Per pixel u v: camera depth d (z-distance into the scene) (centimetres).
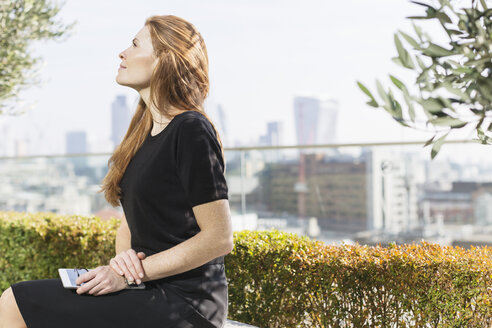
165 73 176
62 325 155
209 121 176
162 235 168
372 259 233
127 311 158
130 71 182
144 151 175
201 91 186
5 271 391
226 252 165
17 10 464
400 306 227
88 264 346
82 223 361
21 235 380
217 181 163
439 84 128
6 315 160
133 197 171
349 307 240
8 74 462
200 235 162
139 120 201
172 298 164
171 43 179
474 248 237
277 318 264
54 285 163
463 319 208
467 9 127
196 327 165
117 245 206
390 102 131
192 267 163
